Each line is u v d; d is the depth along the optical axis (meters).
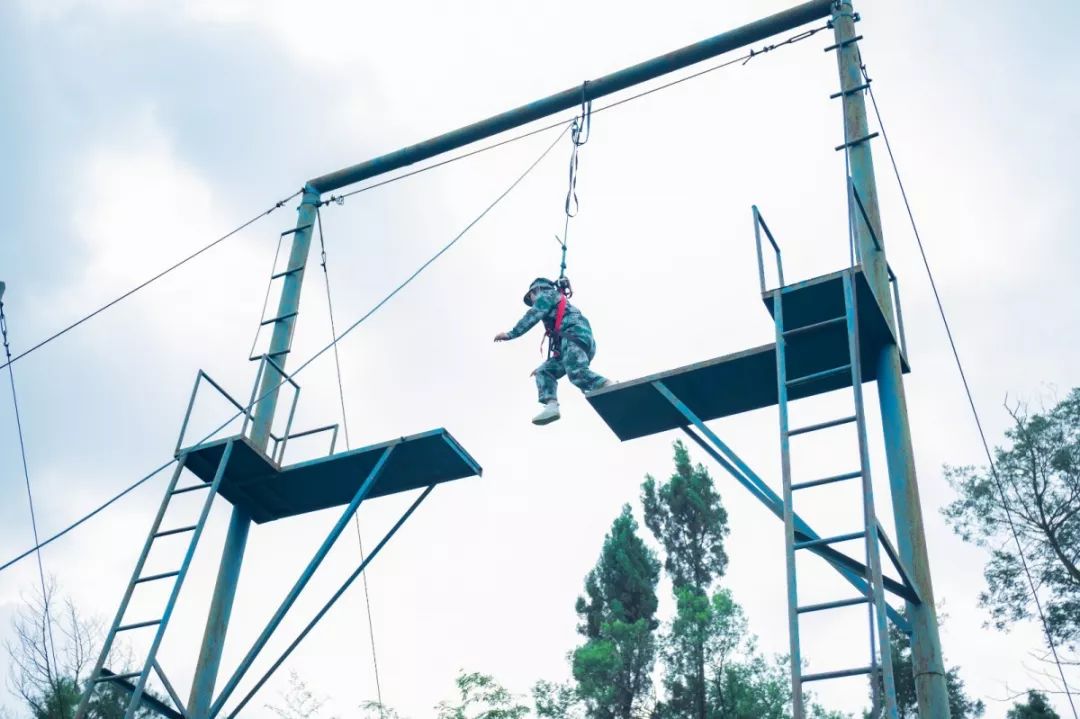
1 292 12.02
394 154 12.41
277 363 11.23
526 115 11.86
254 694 9.77
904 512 8.02
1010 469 29.45
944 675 7.41
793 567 6.93
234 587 10.41
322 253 12.34
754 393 9.29
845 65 9.98
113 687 25.92
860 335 8.75
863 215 8.93
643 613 36.94
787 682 30.80
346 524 9.95
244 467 10.48
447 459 10.38
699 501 40.50
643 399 9.35
